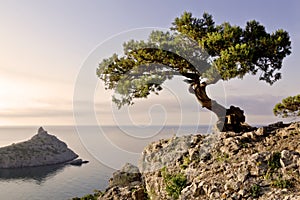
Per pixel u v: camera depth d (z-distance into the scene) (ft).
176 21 49.42
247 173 29.66
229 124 48.44
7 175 444.14
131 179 44.21
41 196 241.35
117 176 45.55
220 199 27.37
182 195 30.48
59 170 468.34
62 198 182.60
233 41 44.62
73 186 219.20
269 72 51.24
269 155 31.50
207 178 32.01
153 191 37.45
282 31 48.29
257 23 49.01
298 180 26.84
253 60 46.75
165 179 36.99
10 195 305.53
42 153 571.28
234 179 29.53
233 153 36.50
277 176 28.25
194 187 30.94
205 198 28.55
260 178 28.81
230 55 40.96
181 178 34.17
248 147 37.29
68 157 601.21
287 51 48.55
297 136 36.63
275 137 38.73
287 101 67.62
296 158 29.73
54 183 294.46
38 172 465.88
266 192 26.40
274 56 48.32
